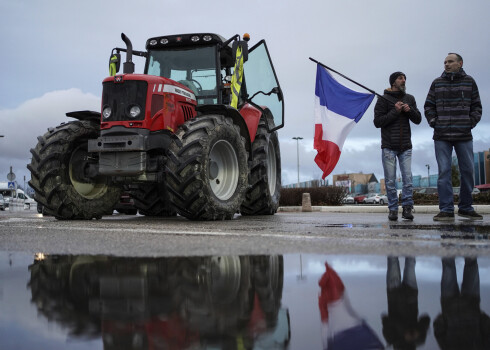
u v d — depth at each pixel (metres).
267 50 6.06
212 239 2.43
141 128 4.52
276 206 6.89
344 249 1.91
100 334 0.74
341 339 0.71
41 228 3.51
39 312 0.89
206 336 0.73
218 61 5.51
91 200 5.18
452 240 2.31
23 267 1.51
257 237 2.54
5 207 27.52
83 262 1.61
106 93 4.68
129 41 5.09
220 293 1.08
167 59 5.66
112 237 2.62
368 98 5.59
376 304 0.95
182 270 1.42
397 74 4.83
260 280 1.24
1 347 0.67
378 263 1.52
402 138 4.78
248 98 5.93
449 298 1.00
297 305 0.95
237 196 5.08
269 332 0.75
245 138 5.59
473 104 4.60
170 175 4.40
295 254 1.77
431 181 40.41
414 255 1.72
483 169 42.28
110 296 1.05
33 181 4.89
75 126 5.04
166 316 0.86
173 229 3.30
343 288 1.12
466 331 0.74
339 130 5.63
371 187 56.00
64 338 0.72
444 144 4.59
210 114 5.02
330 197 17.12
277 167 7.15
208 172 4.55
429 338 0.71
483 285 1.14
